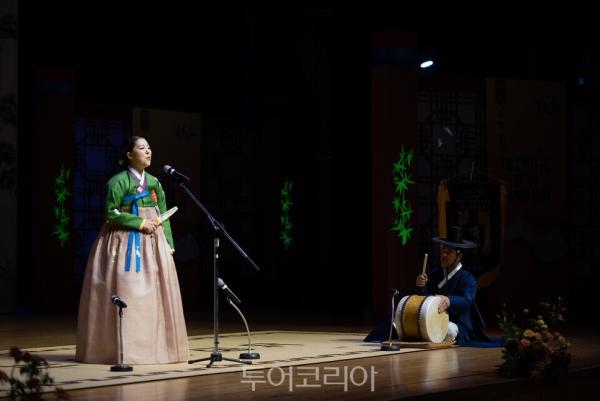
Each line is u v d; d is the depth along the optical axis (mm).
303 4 14406
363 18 13602
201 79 16172
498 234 11430
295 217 14477
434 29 14781
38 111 13391
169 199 13961
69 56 15242
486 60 15320
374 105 11477
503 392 5828
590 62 14719
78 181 13602
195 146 14289
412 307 7914
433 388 5445
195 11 15961
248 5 15516
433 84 11797
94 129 13703
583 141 12477
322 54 14242
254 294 14734
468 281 8273
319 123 14219
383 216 11305
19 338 9117
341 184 13508
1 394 4648
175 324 6605
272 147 14836
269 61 15031
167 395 5090
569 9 14375
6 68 14453
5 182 14336
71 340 8867
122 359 6129
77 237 13609
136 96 15812
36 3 14984
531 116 12195
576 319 11938
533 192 12141
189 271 14094
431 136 11758
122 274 6512
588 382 6523
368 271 13273
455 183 11391
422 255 11648
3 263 14289
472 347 7898
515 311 11883
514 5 14625
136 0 15555
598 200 12516
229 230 14562
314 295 14195
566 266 12234
